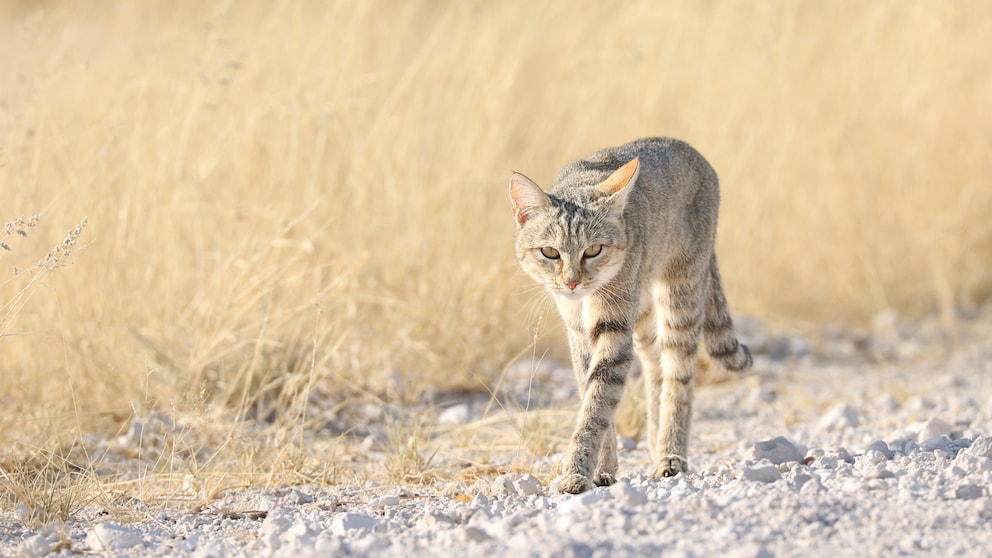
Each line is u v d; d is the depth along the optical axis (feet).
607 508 55.11
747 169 129.08
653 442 77.51
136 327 91.35
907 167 140.97
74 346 87.35
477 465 75.72
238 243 96.73
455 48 116.06
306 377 88.53
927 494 56.85
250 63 104.53
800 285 135.95
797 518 53.36
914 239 139.64
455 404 98.58
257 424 85.30
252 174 102.42
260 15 111.96
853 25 143.23
